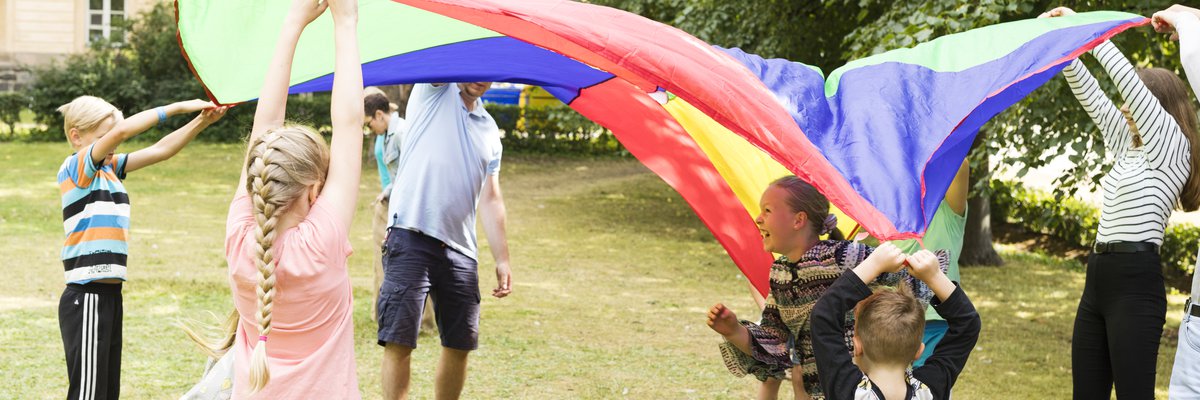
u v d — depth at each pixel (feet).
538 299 27.30
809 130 9.05
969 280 33.88
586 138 75.77
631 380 19.10
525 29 8.96
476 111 14.89
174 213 41.63
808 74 9.96
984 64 10.11
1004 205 48.06
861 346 8.66
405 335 14.05
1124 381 11.60
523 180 60.54
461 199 14.39
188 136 13.43
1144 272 11.51
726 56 9.38
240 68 10.00
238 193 8.09
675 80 8.38
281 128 7.95
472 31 10.83
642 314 25.75
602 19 8.98
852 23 33.12
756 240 13.11
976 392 19.13
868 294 8.73
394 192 14.57
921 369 8.80
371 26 10.61
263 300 7.39
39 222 37.60
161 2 80.48
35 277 27.09
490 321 24.11
